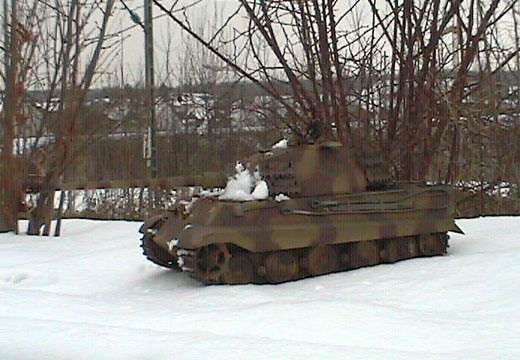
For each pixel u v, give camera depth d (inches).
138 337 269.1
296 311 299.0
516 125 750.5
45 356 258.4
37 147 691.4
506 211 746.2
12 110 661.3
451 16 544.4
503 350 242.7
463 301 318.7
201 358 243.9
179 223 401.7
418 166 586.6
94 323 298.2
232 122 1048.2
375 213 409.4
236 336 267.9
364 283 364.8
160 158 1101.7
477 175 762.8
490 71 662.5
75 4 669.3
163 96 1051.9
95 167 1093.1
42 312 325.7
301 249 390.6
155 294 370.9
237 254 377.7
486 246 440.8
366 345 258.8
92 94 936.3
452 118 559.8
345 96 592.4
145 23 706.2
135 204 951.6
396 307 308.5
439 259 409.7
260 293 348.5
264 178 400.5
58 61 679.7
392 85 568.7
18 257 496.1
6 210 663.1
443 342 257.4
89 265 458.9
